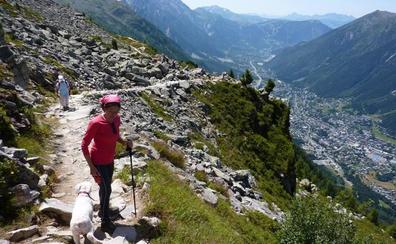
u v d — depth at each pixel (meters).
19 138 16.62
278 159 60.00
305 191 70.62
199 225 13.31
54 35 60.03
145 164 16.86
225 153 45.97
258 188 37.88
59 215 11.12
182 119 45.81
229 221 19.78
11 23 50.97
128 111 34.09
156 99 46.94
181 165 24.44
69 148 18.48
